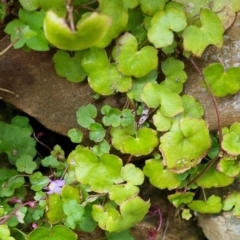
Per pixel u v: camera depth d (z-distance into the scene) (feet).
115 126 1.51
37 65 1.50
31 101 1.53
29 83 1.51
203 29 1.47
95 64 1.47
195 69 1.53
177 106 1.48
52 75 1.51
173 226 1.70
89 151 1.51
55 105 1.53
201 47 1.46
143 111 1.52
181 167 1.50
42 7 1.42
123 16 1.44
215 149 1.55
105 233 1.60
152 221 1.68
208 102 1.54
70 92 1.53
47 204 1.50
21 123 1.55
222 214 1.64
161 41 1.45
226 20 1.50
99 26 1.31
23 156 1.53
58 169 1.56
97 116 1.55
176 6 1.47
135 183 1.51
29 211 1.53
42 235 1.50
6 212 1.51
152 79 1.50
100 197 1.54
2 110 1.60
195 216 1.71
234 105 1.55
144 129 1.51
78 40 1.33
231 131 1.54
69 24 1.35
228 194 1.62
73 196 1.51
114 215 1.50
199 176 1.57
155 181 1.55
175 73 1.51
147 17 1.47
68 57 1.48
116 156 1.50
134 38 1.46
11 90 1.51
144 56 1.46
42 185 1.52
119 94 1.54
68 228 1.50
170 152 1.49
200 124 1.49
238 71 1.50
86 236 1.61
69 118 1.55
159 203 1.68
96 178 1.51
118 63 1.46
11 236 1.51
